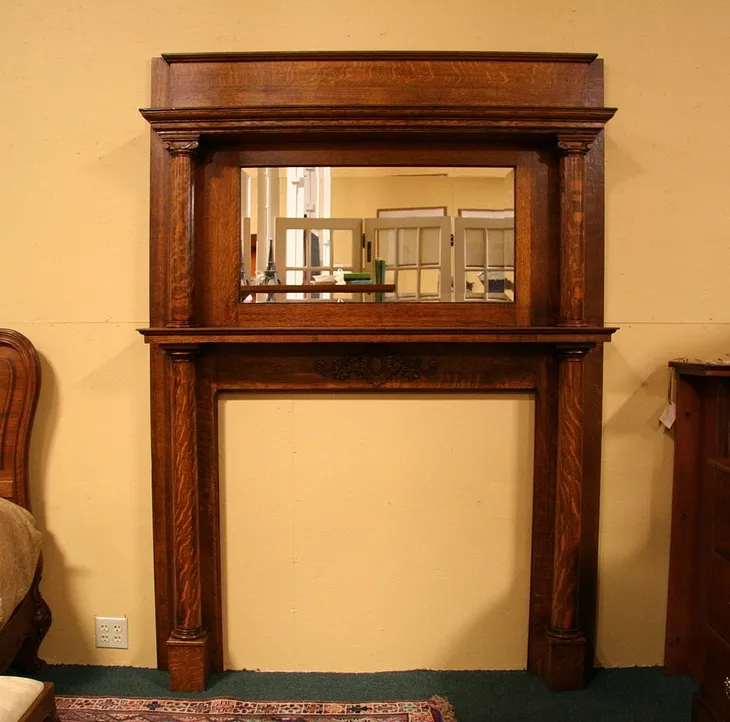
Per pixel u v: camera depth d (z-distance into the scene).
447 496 1.83
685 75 1.77
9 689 1.07
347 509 1.83
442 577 1.83
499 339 1.64
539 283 1.78
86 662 1.84
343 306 1.79
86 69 1.77
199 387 1.77
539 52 1.72
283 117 1.65
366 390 1.79
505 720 1.61
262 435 1.82
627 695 1.72
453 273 1.79
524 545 1.84
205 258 1.78
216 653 1.82
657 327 1.81
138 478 1.83
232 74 1.71
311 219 1.79
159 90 1.74
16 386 1.75
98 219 1.79
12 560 1.56
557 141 1.68
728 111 1.78
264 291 1.79
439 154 1.77
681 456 1.80
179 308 1.68
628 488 1.83
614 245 1.79
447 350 1.77
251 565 1.84
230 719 1.60
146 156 1.78
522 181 1.77
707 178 1.79
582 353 1.68
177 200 1.67
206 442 1.79
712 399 1.75
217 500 1.80
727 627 1.38
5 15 1.76
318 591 1.84
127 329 1.81
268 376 1.77
